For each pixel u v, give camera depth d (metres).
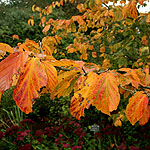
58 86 0.64
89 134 2.70
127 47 2.19
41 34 5.53
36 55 0.47
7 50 0.48
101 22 1.98
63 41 4.99
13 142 2.25
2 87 0.38
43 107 3.43
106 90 0.46
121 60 2.30
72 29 1.78
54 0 7.47
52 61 0.48
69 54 4.94
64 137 2.70
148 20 1.58
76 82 0.61
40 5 7.71
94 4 1.87
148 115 0.53
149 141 2.32
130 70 0.75
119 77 0.74
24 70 0.42
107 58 2.52
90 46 2.30
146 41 2.06
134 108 0.53
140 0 1.34
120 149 2.06
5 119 3.15
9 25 5.61
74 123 2.79
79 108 0.52
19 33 5.28
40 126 3.05
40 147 2.30
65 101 3.55
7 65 0.41
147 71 0.92
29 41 0.70
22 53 0.44
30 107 0.39
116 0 2.02
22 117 3.03
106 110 0.44
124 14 1.48
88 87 0.48
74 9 6.99
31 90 0.40
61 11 6.95
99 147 2.33
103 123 2.81
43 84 0.41
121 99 2.18
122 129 2.71
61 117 3.33
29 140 2.37
